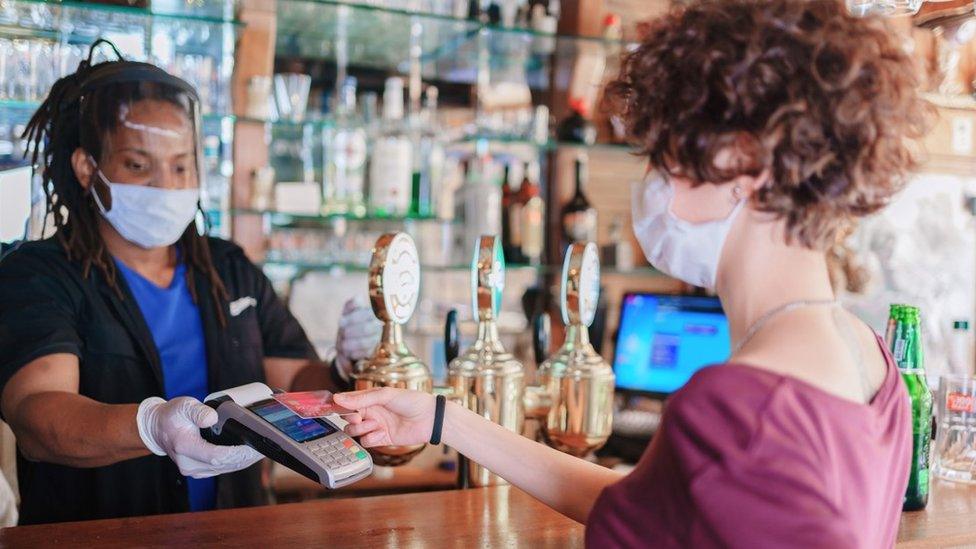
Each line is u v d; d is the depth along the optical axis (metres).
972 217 2.96
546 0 3.11
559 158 3.31
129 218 1.77
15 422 1.51
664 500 0.80
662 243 0.92
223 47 2.78
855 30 0.84
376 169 3.20
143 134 1.76
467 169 3.35
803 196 0.82
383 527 1.24
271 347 2.06
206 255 1.95
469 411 1.18
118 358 1.76
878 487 0.82
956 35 1.62
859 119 0.80
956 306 2.97
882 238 2.87
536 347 1.65
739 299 0.88
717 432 0.76
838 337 0.85
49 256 1.75
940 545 1.21
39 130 1.85
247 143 2.89
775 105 0.81
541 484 1.11
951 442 1.54
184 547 1.13
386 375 1.35
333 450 1.07
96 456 1.34
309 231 3.13
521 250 3.24
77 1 2.41
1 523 1.49
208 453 1.12
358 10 2.78
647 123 0.89
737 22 0.84
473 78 3.38
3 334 1.61
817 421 0.76
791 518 0.74
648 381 2.90
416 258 1.43
